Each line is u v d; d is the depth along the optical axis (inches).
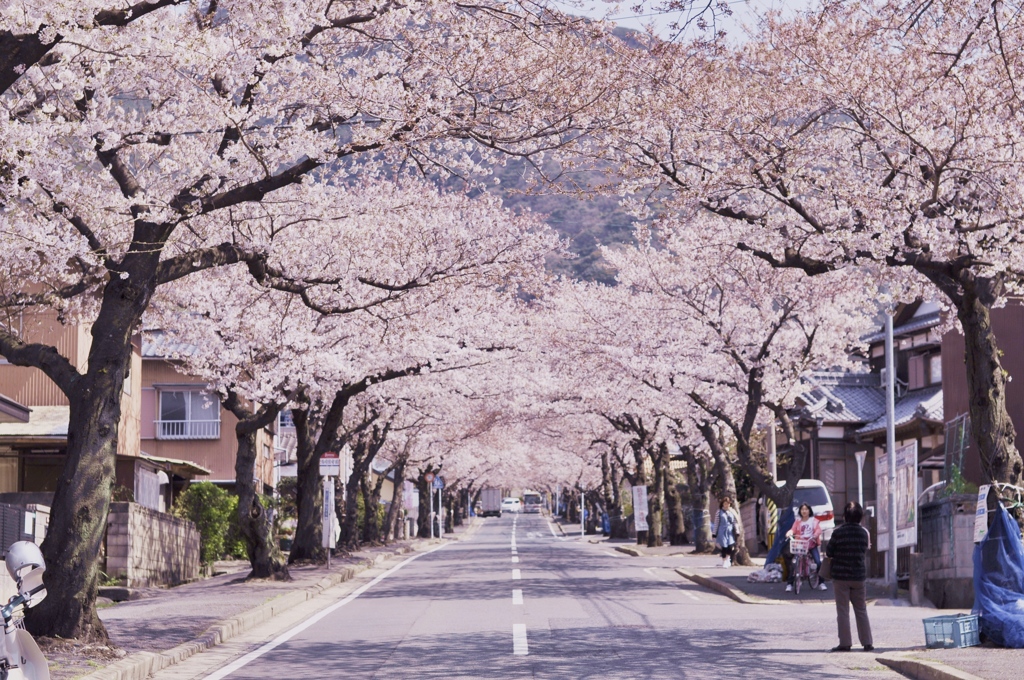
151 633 556.7
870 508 1005.2
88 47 412.2
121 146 555.5
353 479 1717.5
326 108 558.6
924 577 791.1
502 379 1556.3
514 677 428.8
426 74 565.6
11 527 732.7
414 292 985.5
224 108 523.2
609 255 1336.1
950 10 482.3
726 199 687.7
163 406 1817.2
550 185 597.9
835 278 1078.4
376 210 851.4
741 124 649.0
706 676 426.3
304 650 533.3
